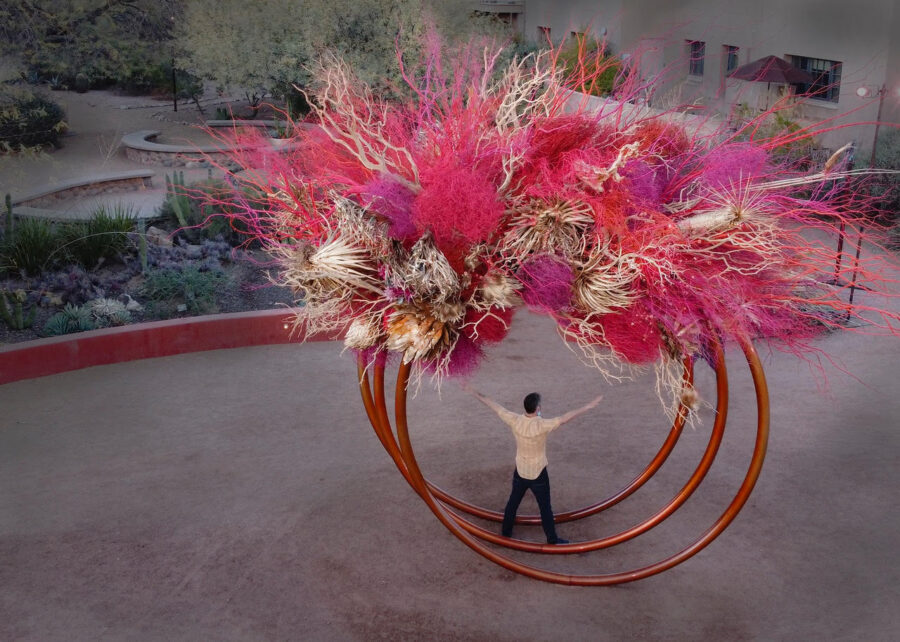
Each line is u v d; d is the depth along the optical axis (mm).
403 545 6891
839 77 17375
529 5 26297
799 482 7684
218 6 21578
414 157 5746
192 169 21031
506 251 5215
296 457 8328
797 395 9430
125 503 7504
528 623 5945
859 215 11289
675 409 6281
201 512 7367
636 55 9164
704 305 5215
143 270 12594
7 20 15836
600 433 8727
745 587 6277
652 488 7707
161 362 10547
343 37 17547
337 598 6234
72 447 8500
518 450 6512
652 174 5340
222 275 12617
